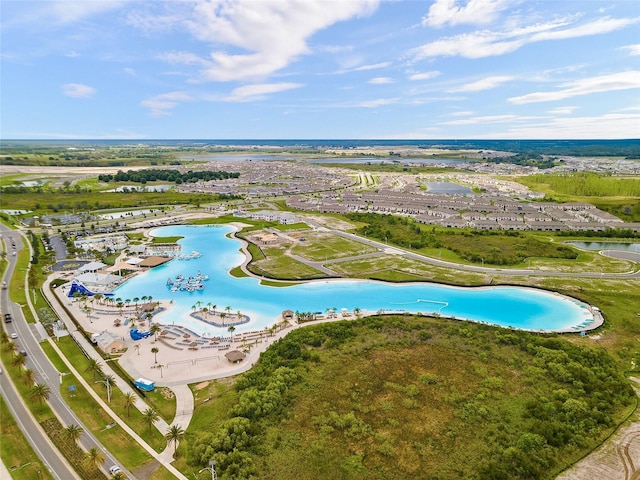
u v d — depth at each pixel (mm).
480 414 105438
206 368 128500
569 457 91125
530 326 159500
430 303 182500
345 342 143375
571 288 193500
